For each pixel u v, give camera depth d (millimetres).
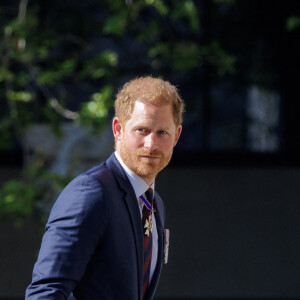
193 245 26922
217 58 23656
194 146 27016
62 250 7773
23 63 23188
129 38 25484
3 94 23391
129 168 8586
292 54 26703
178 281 26906
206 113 26875
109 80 25297
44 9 24828
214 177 26953
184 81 26594
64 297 7703
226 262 27000
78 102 25109
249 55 26797
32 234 26328
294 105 26812
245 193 27031
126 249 8250
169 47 23547
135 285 8336
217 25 26469
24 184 21484
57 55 24703
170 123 8445
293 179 27047
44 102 24391
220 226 26969
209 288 27016
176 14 22547
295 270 27172
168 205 26844
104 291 8078
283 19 26594
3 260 26312
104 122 20875
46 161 22797
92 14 25266
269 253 27078
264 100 26953
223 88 26844
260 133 27000
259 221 27047
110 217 8125
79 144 21953
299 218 27062
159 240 9266
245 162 27000
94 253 8109
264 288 27109
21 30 21344
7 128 23359
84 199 8008
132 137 8422
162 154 8445
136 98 8422
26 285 26359
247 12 26625
